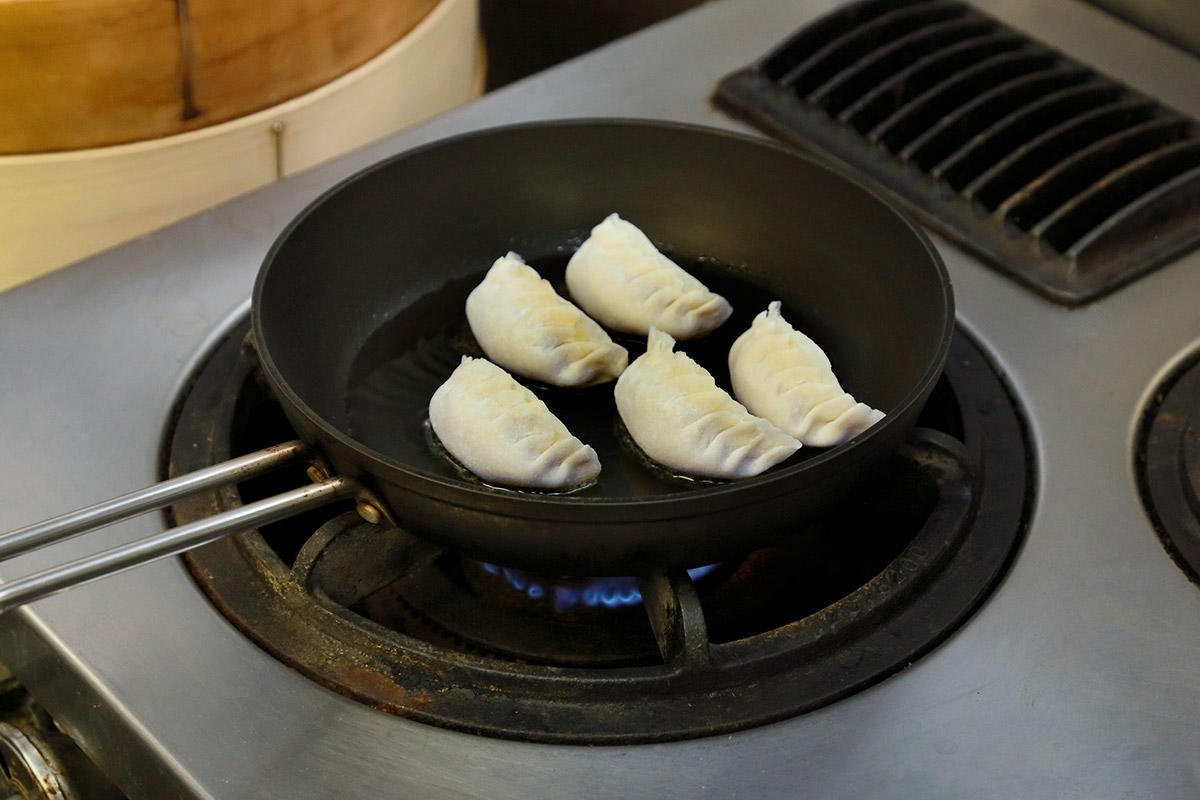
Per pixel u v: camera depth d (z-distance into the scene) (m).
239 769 0.70
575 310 0.83
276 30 0.90
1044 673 0.73
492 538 0.71
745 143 0.84
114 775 0.73
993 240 0.88
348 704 0.72
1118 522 0.77
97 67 0.87
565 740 0.71
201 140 0.91
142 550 0.69
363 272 0.83
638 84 0.97
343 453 0.71
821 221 0.84
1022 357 0.84
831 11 1.00
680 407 0.77
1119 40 1.00
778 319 0.82
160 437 0.80
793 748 0.71
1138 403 0.82
